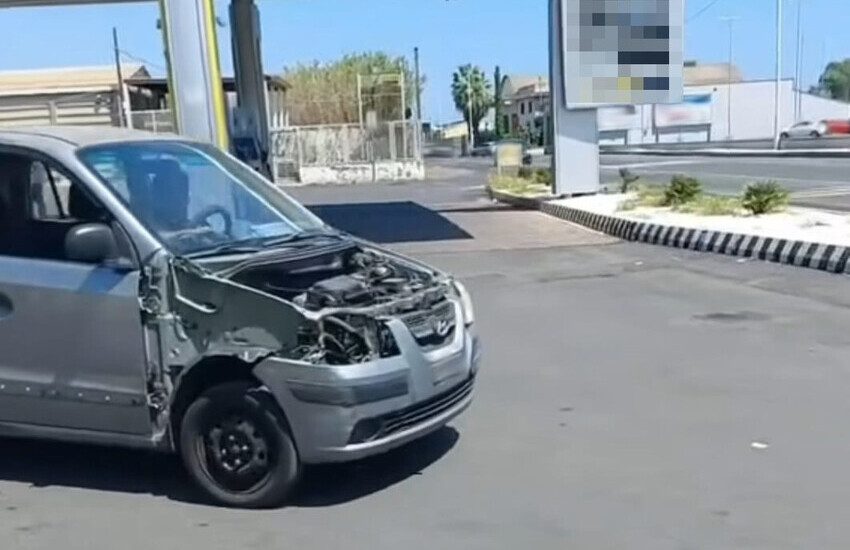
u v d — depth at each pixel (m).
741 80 101.88
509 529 4.53
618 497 4.86
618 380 7.06
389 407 4.74
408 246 16.23
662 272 12.35
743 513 4.62
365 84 49.22
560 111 22.98
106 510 4.93
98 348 4.97
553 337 8.62
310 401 4.64
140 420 4.98
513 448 5.62
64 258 5.10
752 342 8.13
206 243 5.15
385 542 4.43
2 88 37.78
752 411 6.19
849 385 6.72
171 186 5.41
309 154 41.69
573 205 20.67
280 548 4.40
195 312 4.80
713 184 26.02
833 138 69.50
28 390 5.12
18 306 5.09
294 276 5.14
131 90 38.41
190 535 4.58
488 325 9.27
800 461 5.27
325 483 5.17
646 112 87.50
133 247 4.95
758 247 13.09
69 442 5.31
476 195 30.39
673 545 4.30
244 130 31.44
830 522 4.50
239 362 4.77
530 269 13.09
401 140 41.84
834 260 11.68
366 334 4.75
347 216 22.91
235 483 4.88
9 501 5.09
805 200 19.72
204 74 15.59
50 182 5.20
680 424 5.97
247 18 31.47
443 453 5.57
